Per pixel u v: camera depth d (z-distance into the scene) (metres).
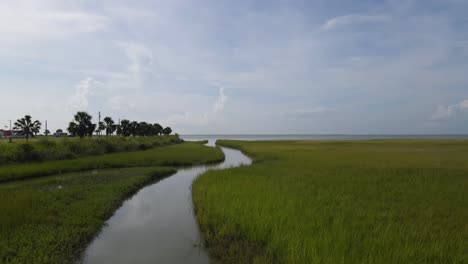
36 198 9.90
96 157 25.84
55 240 6.60
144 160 23.98
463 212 8.20
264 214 7.77
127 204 11.16
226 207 8.73
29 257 5.65
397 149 36.09
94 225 8.08
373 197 10.14
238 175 14.99
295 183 12.59
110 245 7.07
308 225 6.85
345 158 24.08
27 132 50.53
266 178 14.07
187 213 9.95
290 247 5.67
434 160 21.88
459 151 31.62
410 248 5.51
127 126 63.44
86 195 11.27
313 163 20.30
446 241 5.99
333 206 8.82
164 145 57.22
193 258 6.33
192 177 17.97
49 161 21.56
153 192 13.45
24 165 18.38
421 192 10.82
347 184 12.40
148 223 8.84
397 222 7.27
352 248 5.57
